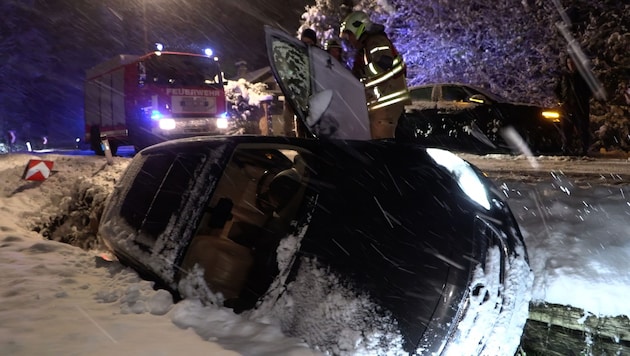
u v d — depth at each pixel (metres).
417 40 16.05
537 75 14.83
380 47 4.88
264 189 3.87
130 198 3.82
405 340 2.40
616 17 12.59
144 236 3.49
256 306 2.88
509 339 2.62
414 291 2.44
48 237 5.94
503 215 2.88
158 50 12.84
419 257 2.50
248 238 3.65
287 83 3.41
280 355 2.52
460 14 15.30
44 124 31.48
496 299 2.55
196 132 12.74
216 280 3.32
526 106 9.59
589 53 13.05
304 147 3.21
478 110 9.59
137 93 12.44
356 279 2.55
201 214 3.30
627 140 12.97
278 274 2.85
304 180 3.20
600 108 13.24
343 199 2.83
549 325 3.05
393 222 2.63
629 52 12.29
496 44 14.90
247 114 15.95
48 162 7.97
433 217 2.61
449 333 2.41
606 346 2.89
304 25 18.42
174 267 3.27
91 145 15.59
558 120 9.63
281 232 3.34
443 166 2.97
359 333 2.46
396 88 4.93
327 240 2.72
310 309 2.63
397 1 16.56
